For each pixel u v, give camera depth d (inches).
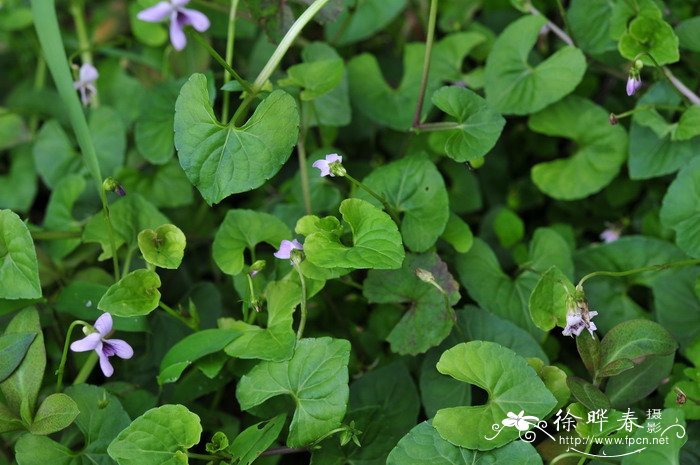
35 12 21.9
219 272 24.1
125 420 21.5
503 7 25.2
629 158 23.3
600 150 23.6
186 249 24.4
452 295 22.0
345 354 21.2
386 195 22.6
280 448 21.5
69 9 26.3
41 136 25.0
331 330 23.3
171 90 24.1
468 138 22.3
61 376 21.8
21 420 21.4
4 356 21.6
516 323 22.7
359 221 21.6
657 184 24.2
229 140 21.4
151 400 22.2
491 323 22.3
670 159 23.0
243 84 21.8
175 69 24.9
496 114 22.2
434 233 22.3
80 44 25.9
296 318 23.0
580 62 23.3
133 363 23.0
